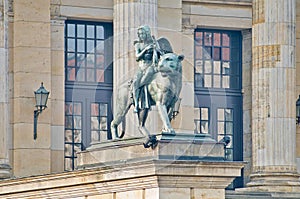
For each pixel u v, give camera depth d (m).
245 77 73.31
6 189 44.81
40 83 68.69
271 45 66.31
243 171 71.31
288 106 66.25
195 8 72.88
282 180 65.06
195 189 37.41
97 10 70.50
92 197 40.12
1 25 62.47
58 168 68.31
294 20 66.81
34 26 69.00
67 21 70.12
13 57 68.62
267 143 65.94
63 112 68.88
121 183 38.50
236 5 73.69
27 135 68.00
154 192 37.34
